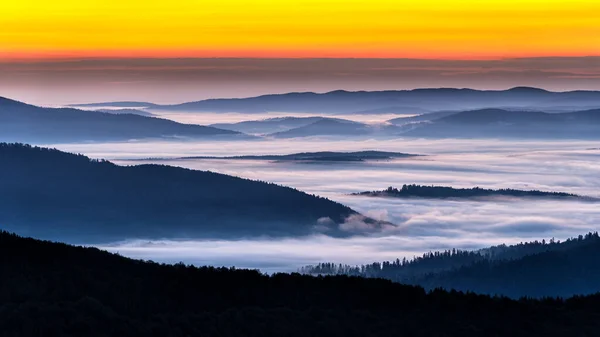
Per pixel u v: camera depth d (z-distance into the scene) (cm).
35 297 14225
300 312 15262
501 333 15388
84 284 15038
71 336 13300
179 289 15525
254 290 16050
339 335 14688
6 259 15525
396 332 15012
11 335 13062
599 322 16025
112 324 13725
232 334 14250
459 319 15788
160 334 13850
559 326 15800
